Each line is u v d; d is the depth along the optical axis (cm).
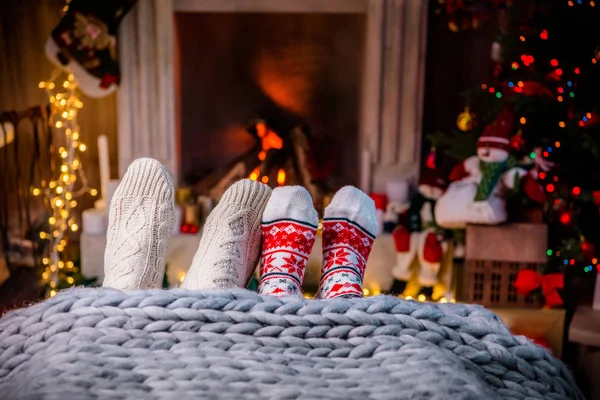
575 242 230
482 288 246
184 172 318
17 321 73
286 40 309
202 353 68
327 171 308
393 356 69
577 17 222
